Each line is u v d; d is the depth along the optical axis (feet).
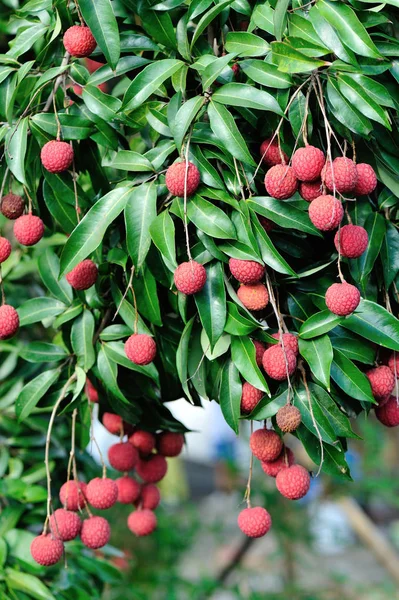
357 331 4.99
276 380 5.08
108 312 5.51
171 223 4.93
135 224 4.98
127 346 5.22
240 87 4.93
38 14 5.44
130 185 5.07
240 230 4.95
